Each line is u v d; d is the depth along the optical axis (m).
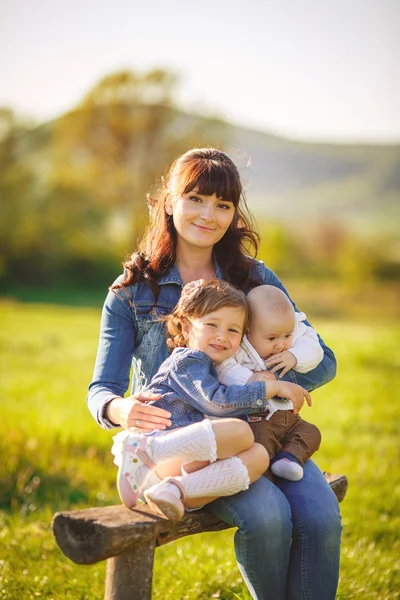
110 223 39.41
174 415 2.64
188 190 2.93
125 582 2.32
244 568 2.59
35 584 3.52
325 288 33.56
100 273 35.06
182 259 3.12
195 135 40.59
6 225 35.31
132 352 2.99
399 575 3.85
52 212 37.03
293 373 3.00
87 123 40.09
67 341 13.94
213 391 2.57
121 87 40.22
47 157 40.09
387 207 62.16
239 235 3.20
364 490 5.47
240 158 3.32
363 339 15.46
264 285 2.98
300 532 2.68
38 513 4.58
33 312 20.91
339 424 7.85
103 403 2.70
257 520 2.51
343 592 3.54
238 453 2.50
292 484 2.77
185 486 2.41
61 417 7.02
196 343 2.73
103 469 5.41
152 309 2.95
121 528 2.24
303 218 51.09
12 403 7.74
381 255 36.38
